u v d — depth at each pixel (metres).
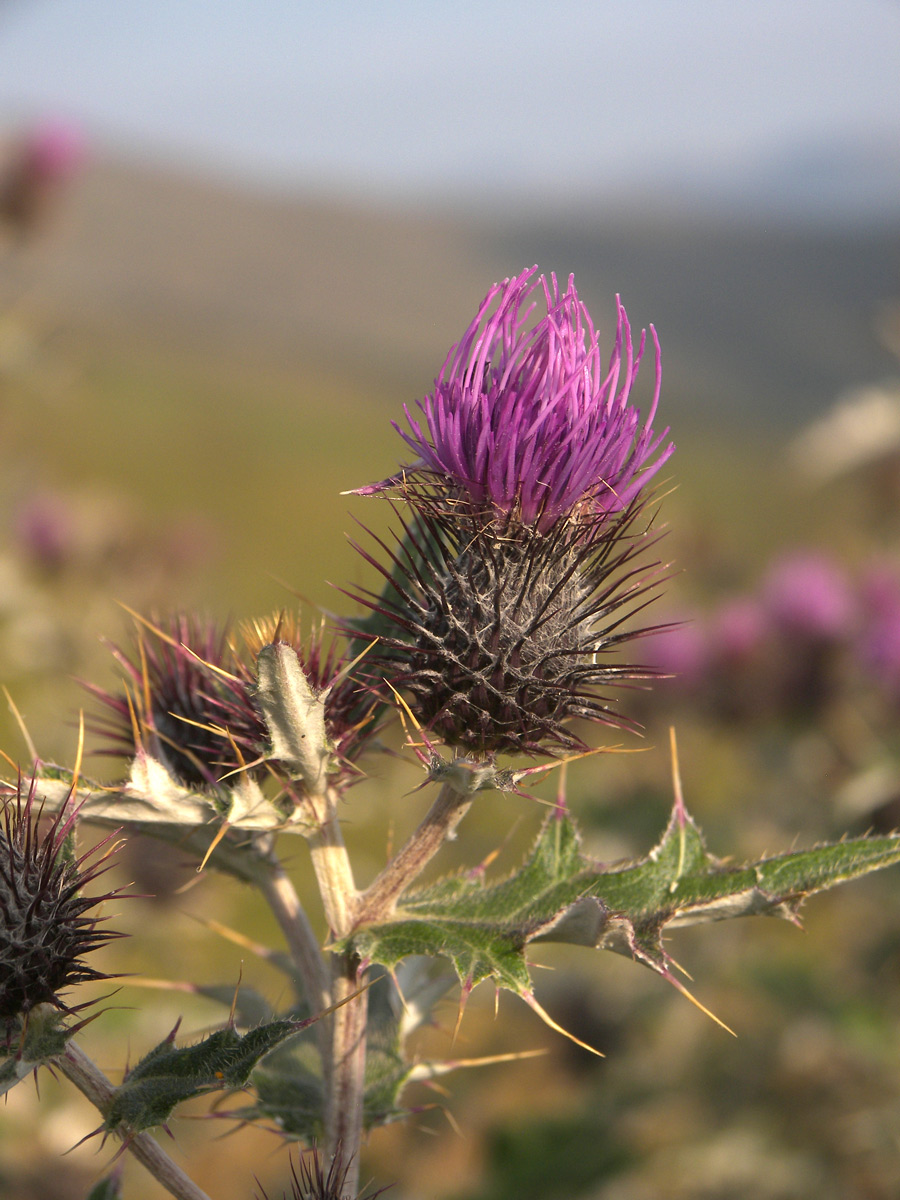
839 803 6.70
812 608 7.16
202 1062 2.08
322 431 30.38
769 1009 6.89
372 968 2.71
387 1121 2.55
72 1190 5.05
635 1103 6.55
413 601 2.48
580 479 2.41
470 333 2.42
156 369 32.72
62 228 9.40
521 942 2.20
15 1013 2.12
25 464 8.73
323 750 2.28
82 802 2.28
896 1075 6.15
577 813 7.61
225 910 7.01
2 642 7.44
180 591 8.13
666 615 7.80
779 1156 6.12
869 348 44.47
